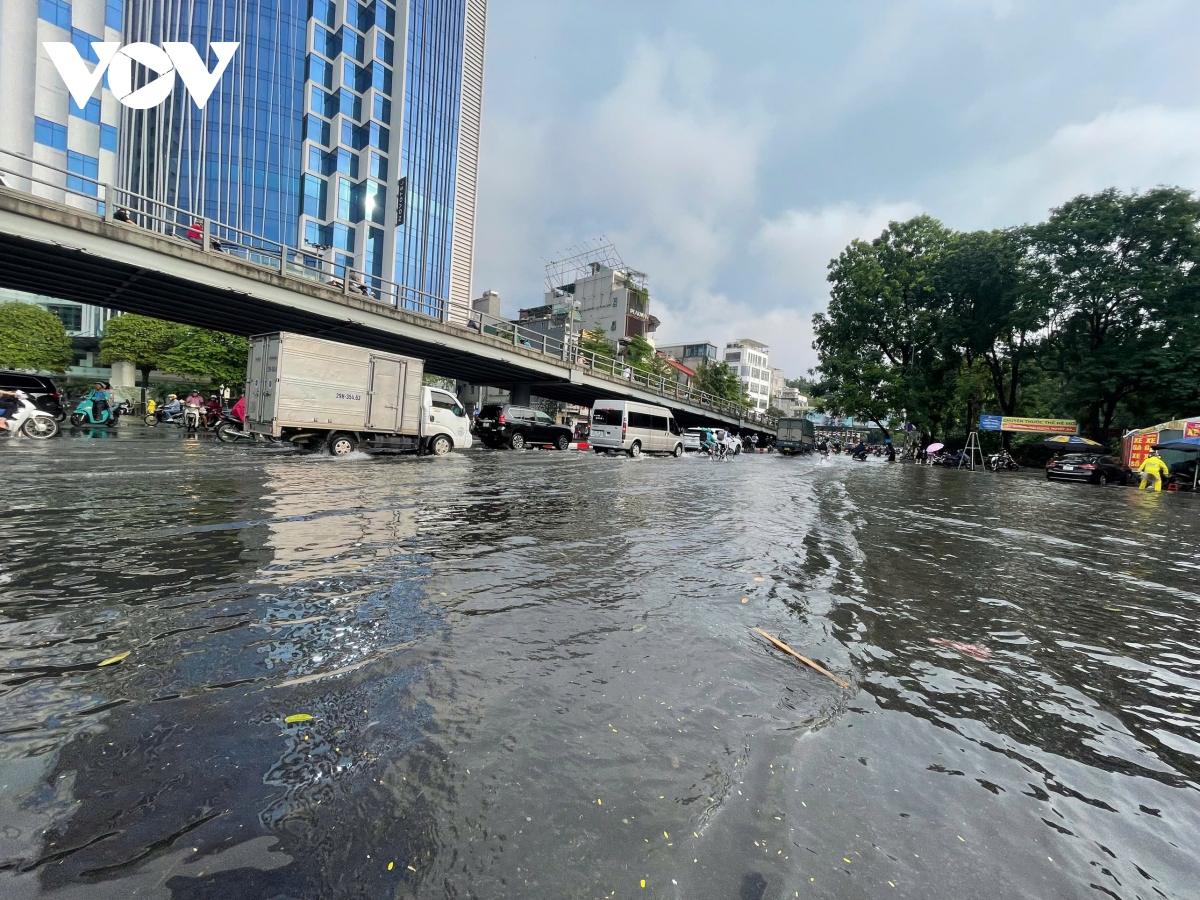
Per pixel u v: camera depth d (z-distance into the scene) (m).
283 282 18.06
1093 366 28.69
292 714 2.15
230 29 42.62
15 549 4.27
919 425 35.53
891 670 2.91
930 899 1.41
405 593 3.70
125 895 1.32
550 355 28.06
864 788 1.87
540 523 6.53
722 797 1.78
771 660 2.93
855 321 38.12
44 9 39.06
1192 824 1.78
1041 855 1.60
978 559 5.88
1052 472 23.59
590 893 1.38
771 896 1.39
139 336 36.69
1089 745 2.26
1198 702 2.71
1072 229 28.78
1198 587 5.02
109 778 1.73
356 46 47.25
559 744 2.04
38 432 14.30
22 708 2.11
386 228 48.81
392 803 1.68
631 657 2.86
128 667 2.48
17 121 38.38
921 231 37.44
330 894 1.35
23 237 13.30
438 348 23.62
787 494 11.38
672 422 24.42
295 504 6.71
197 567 4.01
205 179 42.12
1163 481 21.16
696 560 5.11
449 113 53.72
